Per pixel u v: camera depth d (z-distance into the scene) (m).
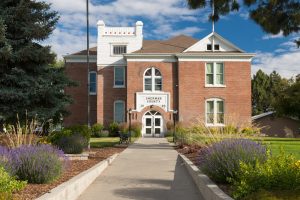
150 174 14.41
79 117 47.69
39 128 24.72
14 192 8.87
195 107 44.62
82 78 48.28
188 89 44.75
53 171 10.62
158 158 19.91
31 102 22.58
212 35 45.62
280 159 8.48
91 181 12.48
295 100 46.41
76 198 10.02
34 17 22.89
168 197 10.19
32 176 10.28
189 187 11.65
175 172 14.91
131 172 14.93
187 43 49.06
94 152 21.78
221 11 20.58
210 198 9.14
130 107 45.16
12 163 10.33
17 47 22.42
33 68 22.88
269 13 20.59
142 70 45.47
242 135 16.19
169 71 45.56
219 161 10.48
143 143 32.03
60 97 24.08
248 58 45.09
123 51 47.50
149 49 46.50
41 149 11.09
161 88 45.44
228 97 44.84
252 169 8.36
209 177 10.98
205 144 16.44
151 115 45.19
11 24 22.30
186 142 26.08
